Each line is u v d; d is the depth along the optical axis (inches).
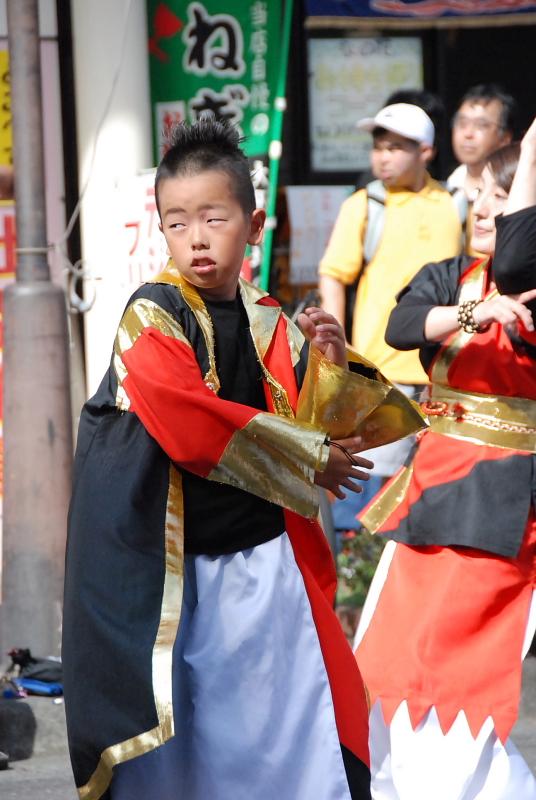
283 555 291.7
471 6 783.1
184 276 289.9
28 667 517.0
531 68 826.8
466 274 385.1
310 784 286.0
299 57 792.9
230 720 282.0
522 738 506.9
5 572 546.3
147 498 281.0
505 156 378.6
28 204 539.8
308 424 277.4
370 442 303.6
